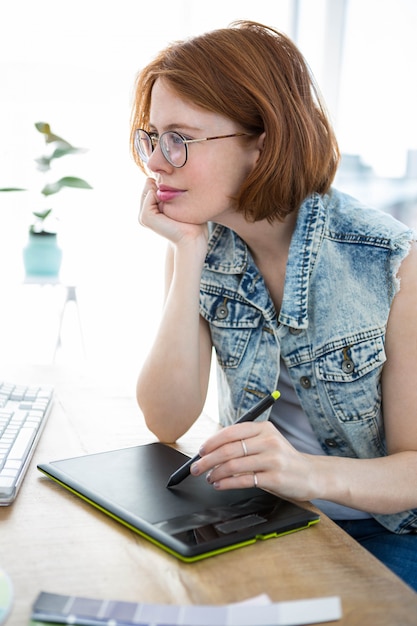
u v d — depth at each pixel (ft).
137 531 2.49
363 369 3.60
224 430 2.80
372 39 10.78
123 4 11.58
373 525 3.86
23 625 1.91
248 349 3.99
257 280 3.93
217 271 4.05
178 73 3.47
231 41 3.53
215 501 2.72
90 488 2.78
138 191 12.48
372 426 3.77
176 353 3.89
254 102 3.50
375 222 3.73
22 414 3.66
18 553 2.32
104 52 11.64
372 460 3.18
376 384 3.66
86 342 12.44
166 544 2.36
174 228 3.94
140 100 3.88
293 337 3.81
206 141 3.54
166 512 2.59
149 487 2.83
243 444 2.74
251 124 3.55
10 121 11.62
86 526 2.54
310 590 2.16
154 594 2.10
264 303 3.90
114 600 2.03
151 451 3.27
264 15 11.99
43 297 12.67
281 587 2.17
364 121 10.90
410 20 10.28
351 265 3.68
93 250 12.67
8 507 2.68
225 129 3.54
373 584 2.22
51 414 3.88
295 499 2.87
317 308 3.73
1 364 4.91
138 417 3.97
